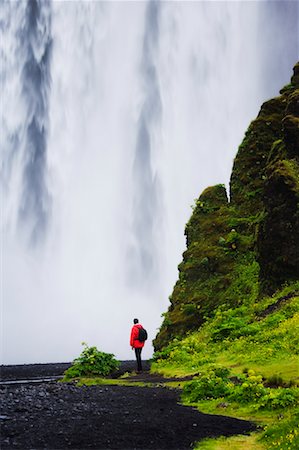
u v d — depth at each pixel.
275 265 24.34
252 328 20.58
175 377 18.02
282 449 7.92
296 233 23.58
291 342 17.31
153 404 12.70
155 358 22.83
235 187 32.91
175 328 27.84
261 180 31.64
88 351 21.88
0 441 8.92
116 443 9.00
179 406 12.43
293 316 20.25
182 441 9.19
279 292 23.70
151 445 8.92
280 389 12.34
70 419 10.72
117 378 20.45
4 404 12.38
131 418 10.91
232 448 8.70
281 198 24.42
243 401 12.06
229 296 27.06
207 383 13.34
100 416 11.08
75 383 18.00
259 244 25.41
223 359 18.66
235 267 28.39
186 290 29.39
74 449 8.59
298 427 8.57
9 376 23.94
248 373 14.51
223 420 10.73
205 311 27.38
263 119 33.38
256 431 9.80
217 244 30.23
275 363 15.86
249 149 33.06
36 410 11.69
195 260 30.22
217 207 32.88
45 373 25.45
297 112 28.58
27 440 9.03
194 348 21.75
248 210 31.20
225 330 21.66
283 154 27.70
